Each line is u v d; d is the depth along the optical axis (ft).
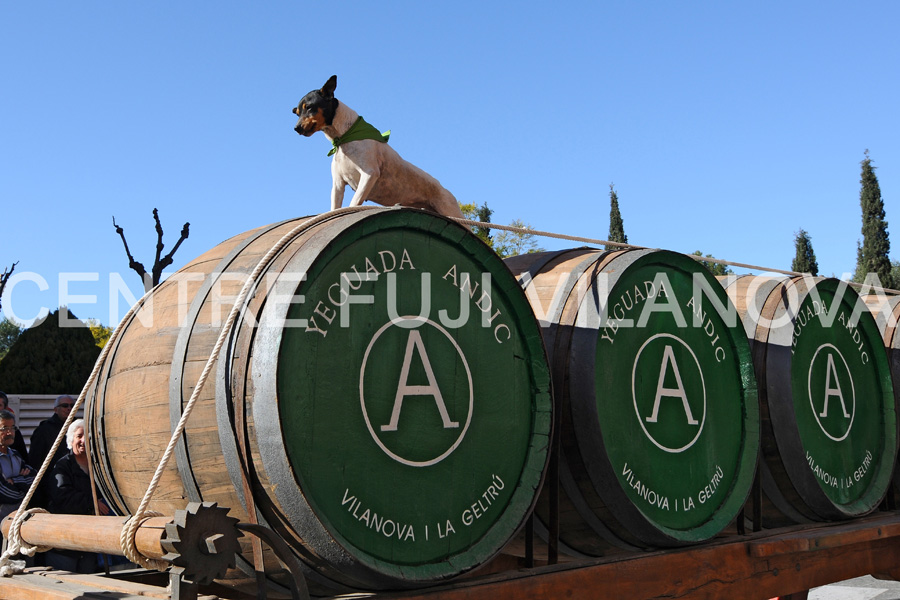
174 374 10.30
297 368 9.33
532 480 11.67
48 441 23.59
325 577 10.23
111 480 11.68
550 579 11.67
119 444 11.28
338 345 9.75
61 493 15.70
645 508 13.42
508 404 11.61
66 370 53.67
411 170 16.17
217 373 9.65
